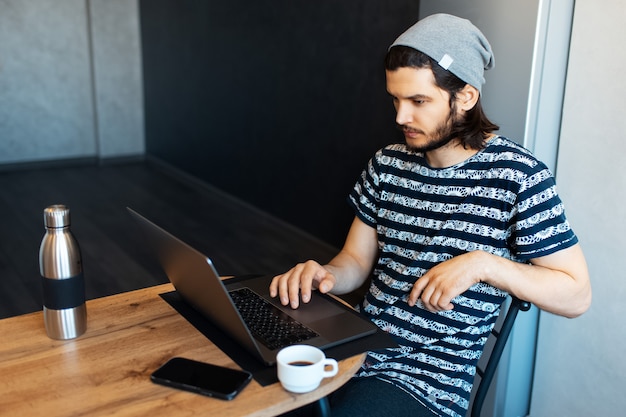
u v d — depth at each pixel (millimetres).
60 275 1210
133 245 3775
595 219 1820
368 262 1615
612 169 1757
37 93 5352
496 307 1430
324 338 1229
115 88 5578
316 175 3758
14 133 5340
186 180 5176
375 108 3260
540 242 1329
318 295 1434
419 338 1430
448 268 1306
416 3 2902
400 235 1503
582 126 1811
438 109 1323
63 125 5512
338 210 3627
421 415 1312
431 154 1437
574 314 1367
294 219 4023
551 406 2049
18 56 5207
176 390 1077
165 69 5211
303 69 3705
